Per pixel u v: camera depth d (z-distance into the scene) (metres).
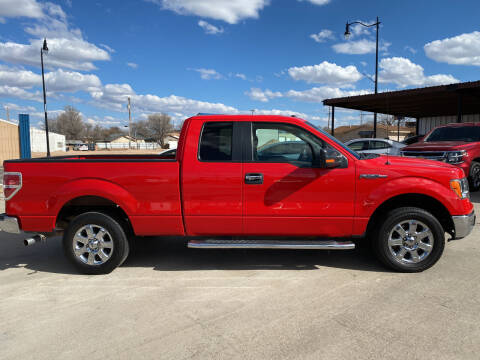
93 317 3.27
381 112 22.61
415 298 3.54
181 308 3.42
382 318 3.16
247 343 2.81
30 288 3.94
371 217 4.34
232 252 5.13
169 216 4.19
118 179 4.17
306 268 4.43
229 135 4.22
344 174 4.05
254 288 3.85
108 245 4.26
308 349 2.72
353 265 4.51
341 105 19.14
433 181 4.03
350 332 2.94
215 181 4.11
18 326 3.12
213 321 3.16
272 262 4.68
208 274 4.29
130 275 4.29
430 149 9.34
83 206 4.50
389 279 4.02
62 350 2.76
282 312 3.30
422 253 4.19
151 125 100.06
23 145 24.31
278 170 4.09
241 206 4.12
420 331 2.94
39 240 4.30
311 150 4.18
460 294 3.61
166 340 2.87
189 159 4.16
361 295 3.62
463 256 4.72
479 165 9.31
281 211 4.11
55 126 97.19
